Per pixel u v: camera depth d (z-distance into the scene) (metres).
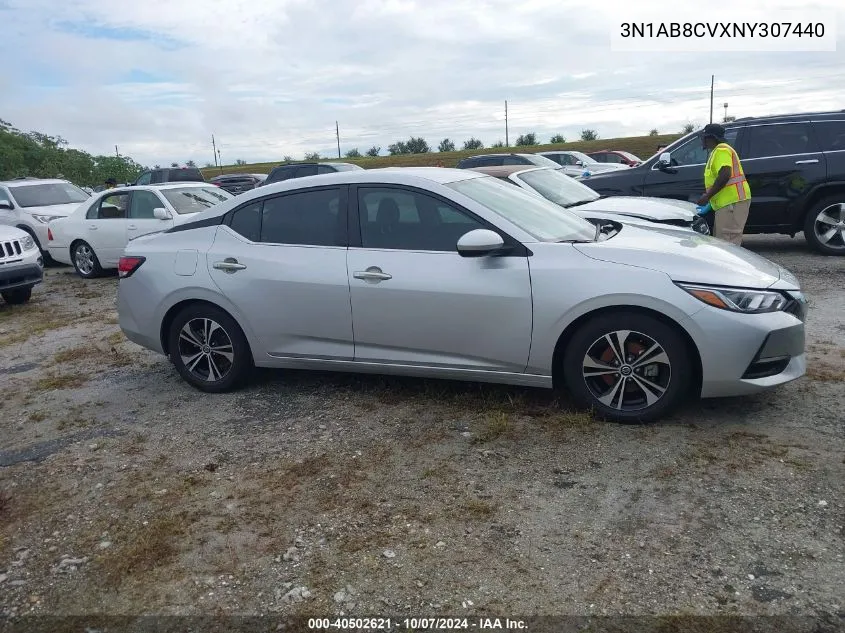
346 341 4.66
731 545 2.94
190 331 5.16
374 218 4.56
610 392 4.12
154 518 3.48
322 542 3.17
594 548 2.99
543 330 4.11
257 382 5.36
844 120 8.87
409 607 2.71
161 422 4.73
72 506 3.67
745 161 9.25
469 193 4.49
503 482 3.59
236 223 5.00
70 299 9.88
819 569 2.76
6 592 3.00
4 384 5.88
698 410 4.25
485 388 4.78
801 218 9.22
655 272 3.92
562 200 7.94
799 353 4.03
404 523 3.28
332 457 3.99
